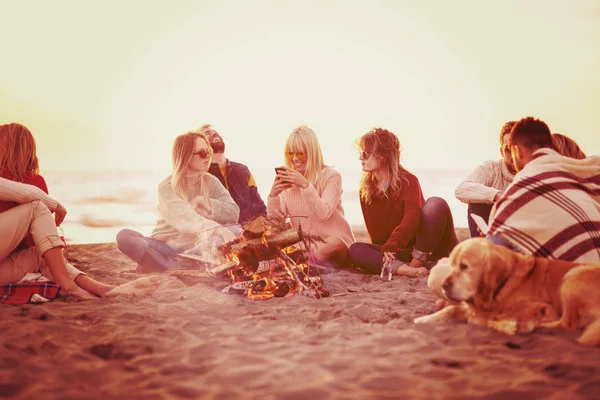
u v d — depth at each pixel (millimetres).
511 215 3752
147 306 4320
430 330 3564
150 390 2756
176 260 5918
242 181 6863
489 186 5738
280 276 4840
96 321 3902
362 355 3180
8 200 4480
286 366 3027
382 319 3971
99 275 6051
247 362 3094
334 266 6035
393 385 2770
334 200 5992
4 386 2770
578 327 3336
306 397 2648
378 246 5816
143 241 5895
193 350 3293
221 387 2771
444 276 3686
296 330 3674
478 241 3537
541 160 3896
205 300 4547
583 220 3666
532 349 3180
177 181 5852
